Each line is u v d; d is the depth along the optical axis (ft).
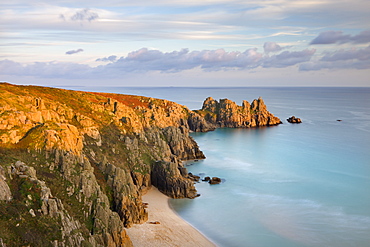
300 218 296.10
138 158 383.65
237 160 503.20
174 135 521.65
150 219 287.89
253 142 650.43
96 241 218.79
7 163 233.35
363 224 282.77
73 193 246.68
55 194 239.50
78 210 235.20
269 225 283.59
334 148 580.30
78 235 205.46
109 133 411.13
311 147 592.19
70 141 297.74
